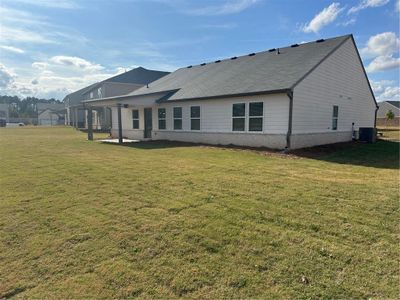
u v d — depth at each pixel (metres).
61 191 5.72
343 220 4.04
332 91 14.59
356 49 16.44
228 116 14.09
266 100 12.45
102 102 18.20
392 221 3.99
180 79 20.89
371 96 19.27
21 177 7.01
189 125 16.33
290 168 8.03
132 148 13.67
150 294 2.56
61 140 19.00
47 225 4.03
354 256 3.11
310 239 3.50
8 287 2.68
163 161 9.35
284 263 3.00
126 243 3.47
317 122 13.56
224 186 5.93
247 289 2.60
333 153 11.42
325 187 5.78
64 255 3.23
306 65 13.20
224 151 11.90
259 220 4.08
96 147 14.28
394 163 9.08
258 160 9.51
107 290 2.62
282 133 12.01
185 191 5.58
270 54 17.20
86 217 4.30
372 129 15.86
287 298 2.47
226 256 3.15
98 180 6.63
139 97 17.09
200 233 3.70
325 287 2.61
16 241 3.57
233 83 14.59
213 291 2.59
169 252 3.25
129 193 5.51
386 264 2.95
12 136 23.14
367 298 2.45
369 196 5.12
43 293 2.59
